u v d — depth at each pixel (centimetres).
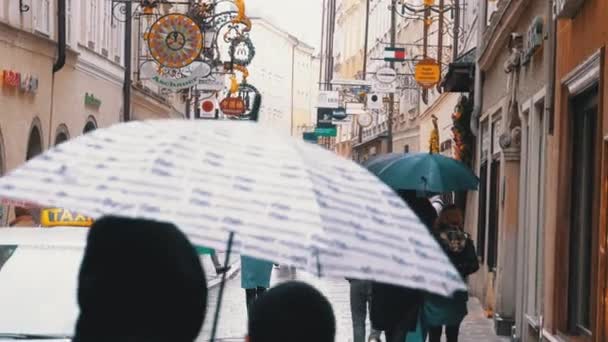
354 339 1334
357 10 6875
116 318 278
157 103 4581
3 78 2338
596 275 1116
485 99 2325
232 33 5072
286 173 323
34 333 728
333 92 5272
